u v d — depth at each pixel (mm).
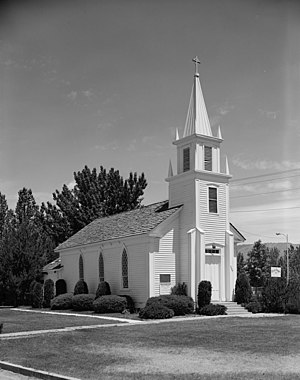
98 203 60562
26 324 27438
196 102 36969
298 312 32969
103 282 37750
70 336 21828
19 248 47969
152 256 34469
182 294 34469
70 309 39094
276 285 34094
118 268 37781
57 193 63188
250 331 22656
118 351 17656
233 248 36344
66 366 14977
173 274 35188
